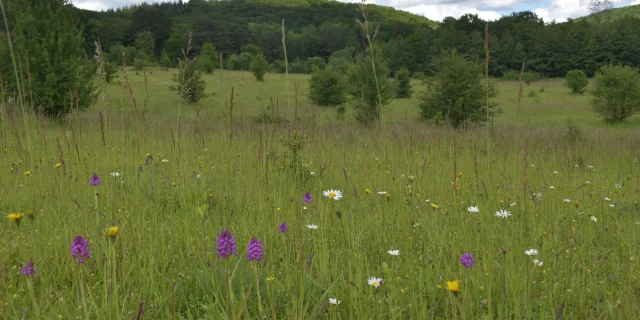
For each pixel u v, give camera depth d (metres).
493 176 6.36
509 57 110.69
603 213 4.66
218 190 5.17
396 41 115.75
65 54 17.34
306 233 3.57
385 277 3.20
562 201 5.20
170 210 4.58
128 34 126.88
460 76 23.84
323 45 146.38
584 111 37.03
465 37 116.56
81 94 16.95
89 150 6.19
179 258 3.40
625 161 9.30
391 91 29.20
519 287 2.90
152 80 49.84
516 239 3.68
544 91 60.03
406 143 7.10
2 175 5.08
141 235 3.54
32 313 2.40
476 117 23.44
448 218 4.29
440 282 3.14
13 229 3.55
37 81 16.02
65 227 3.39
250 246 2.05
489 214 4.19
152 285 2.89
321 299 2.71
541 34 112.44
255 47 130.00
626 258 3.74
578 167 8.24
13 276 2.82
